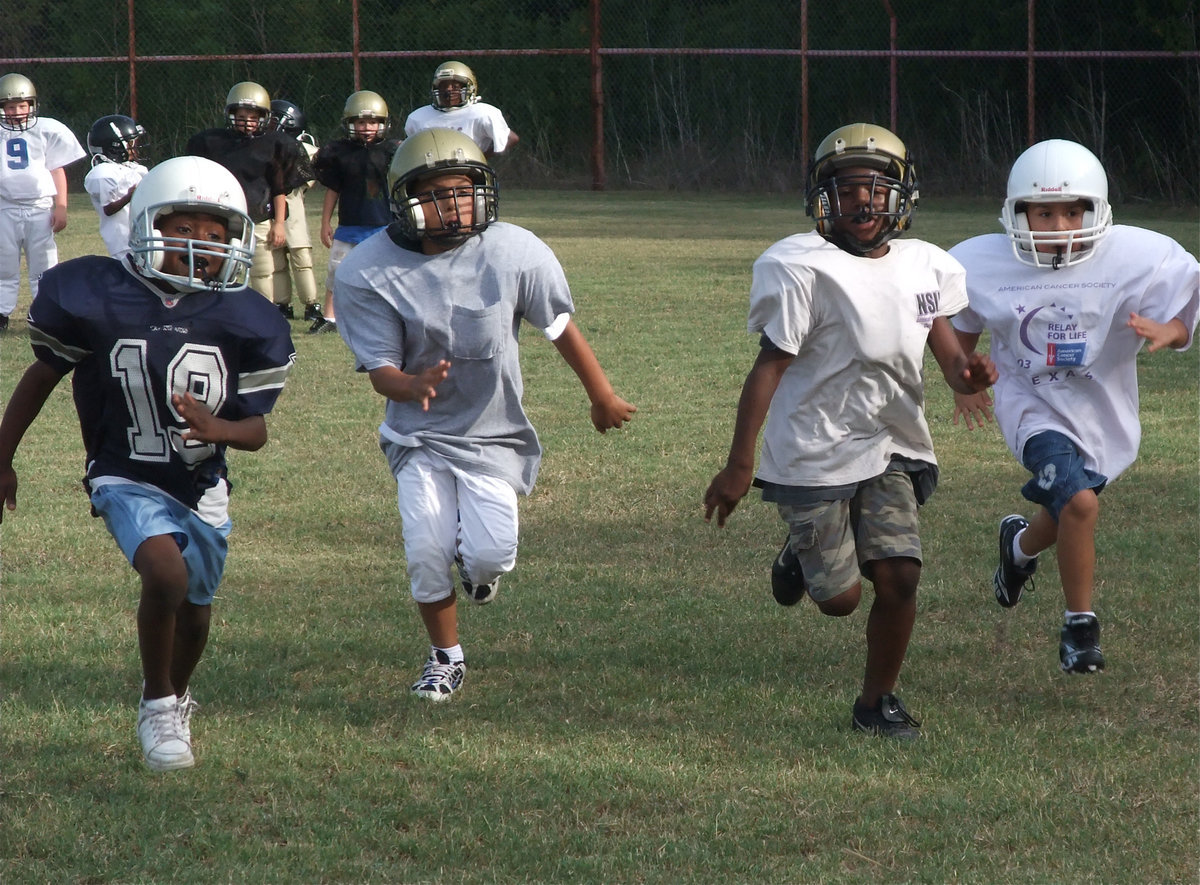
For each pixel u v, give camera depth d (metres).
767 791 13.67
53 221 41.97
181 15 101.19
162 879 11.89
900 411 15.20
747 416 14.84
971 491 24.66
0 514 14.29
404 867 12.16
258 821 12.98
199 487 14.10
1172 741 14.84
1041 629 18.28
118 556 21.27
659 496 24.58
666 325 41.72
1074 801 13.42
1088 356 16.81
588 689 16.33
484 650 17.56
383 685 16.52
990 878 12.02
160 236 13.51
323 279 54.75
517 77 101.56
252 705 15.83
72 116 101.44
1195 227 72.25
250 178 41.31
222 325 13.80
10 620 18.39
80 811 13.03
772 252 14.94
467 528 15.88
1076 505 16.23
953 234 65.56
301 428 29.66
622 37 101.69
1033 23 82.38
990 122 93.12
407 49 102.56
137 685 16.31
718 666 17.08
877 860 12.36
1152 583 19.80
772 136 99.19
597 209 82.00
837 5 98.00
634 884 11.88
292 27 101.94
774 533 22.61
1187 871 12.14
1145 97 88.00
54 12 101.88
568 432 28.98
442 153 15.26
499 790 13.62
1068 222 16.78
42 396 13.97
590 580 20.28
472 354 15.57
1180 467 26.00
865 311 14.64
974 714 15.60
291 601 19.39
